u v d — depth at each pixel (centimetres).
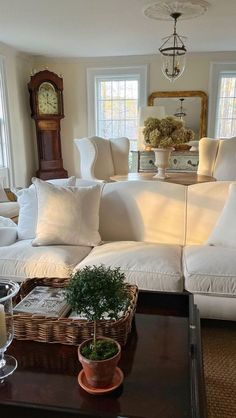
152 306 156
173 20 372
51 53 540
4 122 494
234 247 207
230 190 226
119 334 122
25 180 567
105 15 355
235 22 380
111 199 248
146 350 124
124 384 106
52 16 358
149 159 440
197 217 238
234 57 534
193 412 92
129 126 588
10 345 126
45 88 541
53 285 160
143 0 313
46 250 208
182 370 113
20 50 517
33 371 113
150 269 186
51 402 99
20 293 153
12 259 203
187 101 560
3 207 293
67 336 124
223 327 203
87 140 421
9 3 319
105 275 110
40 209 226
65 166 612
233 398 150
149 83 564
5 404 98
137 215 243
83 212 226
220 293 182
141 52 536
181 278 184
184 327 140
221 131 567
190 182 324
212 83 548
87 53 539
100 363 98
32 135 589
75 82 581
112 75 571
